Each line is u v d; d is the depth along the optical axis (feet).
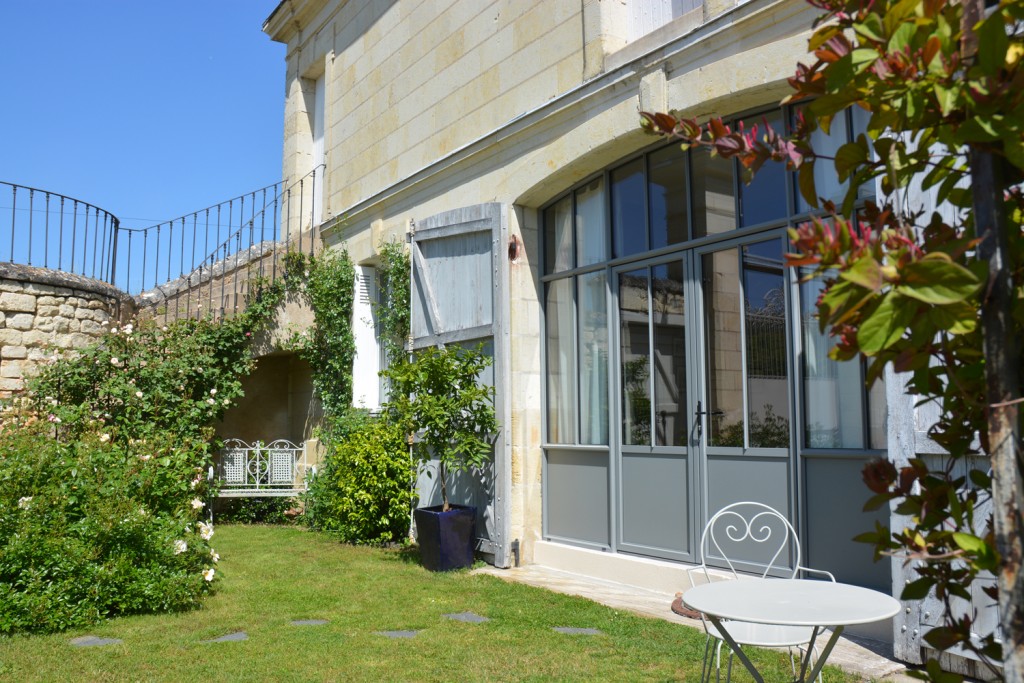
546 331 21.98
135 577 15.56
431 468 23.84
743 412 16.57
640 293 19.13
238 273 31.48
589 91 19.02
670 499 18.03
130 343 28.14
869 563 14.14
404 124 26.89
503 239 21.40
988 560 3.97
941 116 4.41
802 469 15.29
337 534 26.12
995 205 4.20
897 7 4.25
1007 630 3.89
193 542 17.48
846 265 3.89
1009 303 4.16
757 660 12.42
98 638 13.96
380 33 28.68
